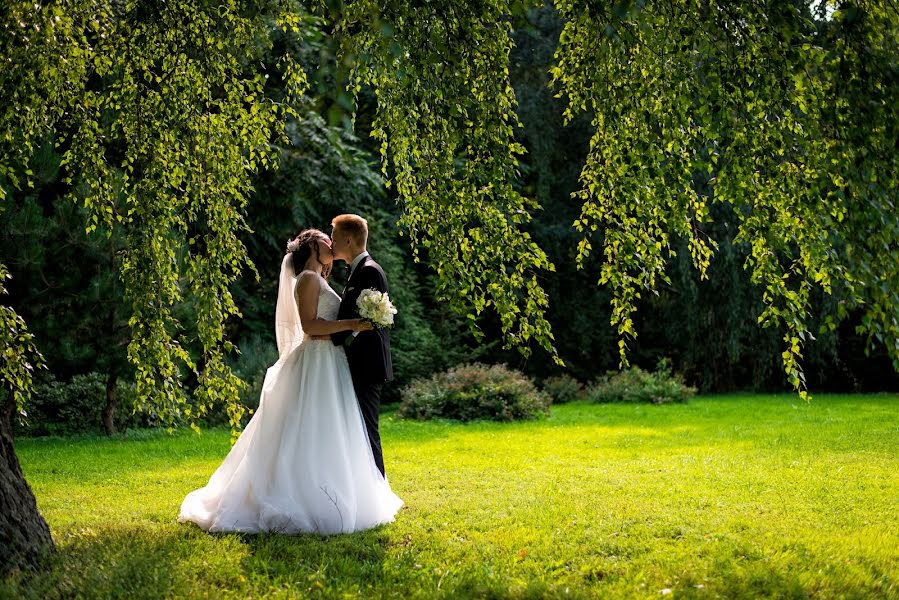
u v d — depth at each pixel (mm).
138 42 5102
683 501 5770
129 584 3611
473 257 4117
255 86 5266
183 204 5379
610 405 14828
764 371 16906
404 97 4000
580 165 17453
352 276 5246
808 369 17562
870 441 8789
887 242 3143
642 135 3879
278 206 13914
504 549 4480
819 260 3562
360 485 4945
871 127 3150
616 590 3760
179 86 5109
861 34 3217
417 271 17516
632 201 3930
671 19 3705
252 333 14477
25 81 4805
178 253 9906
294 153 13367
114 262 9992
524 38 16562
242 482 4832
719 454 8102
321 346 5027
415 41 3781
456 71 3838
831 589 3787
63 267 9984
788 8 3383
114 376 10523
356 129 15727
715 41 3584
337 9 3873
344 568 3990
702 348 17000
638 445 9023
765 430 10133
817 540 4613
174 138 5098
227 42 5172
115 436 10438
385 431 10969
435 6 3844
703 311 16453
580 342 17812
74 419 10914
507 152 3943
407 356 15562
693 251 4172
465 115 3936
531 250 4035
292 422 4852
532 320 4238
